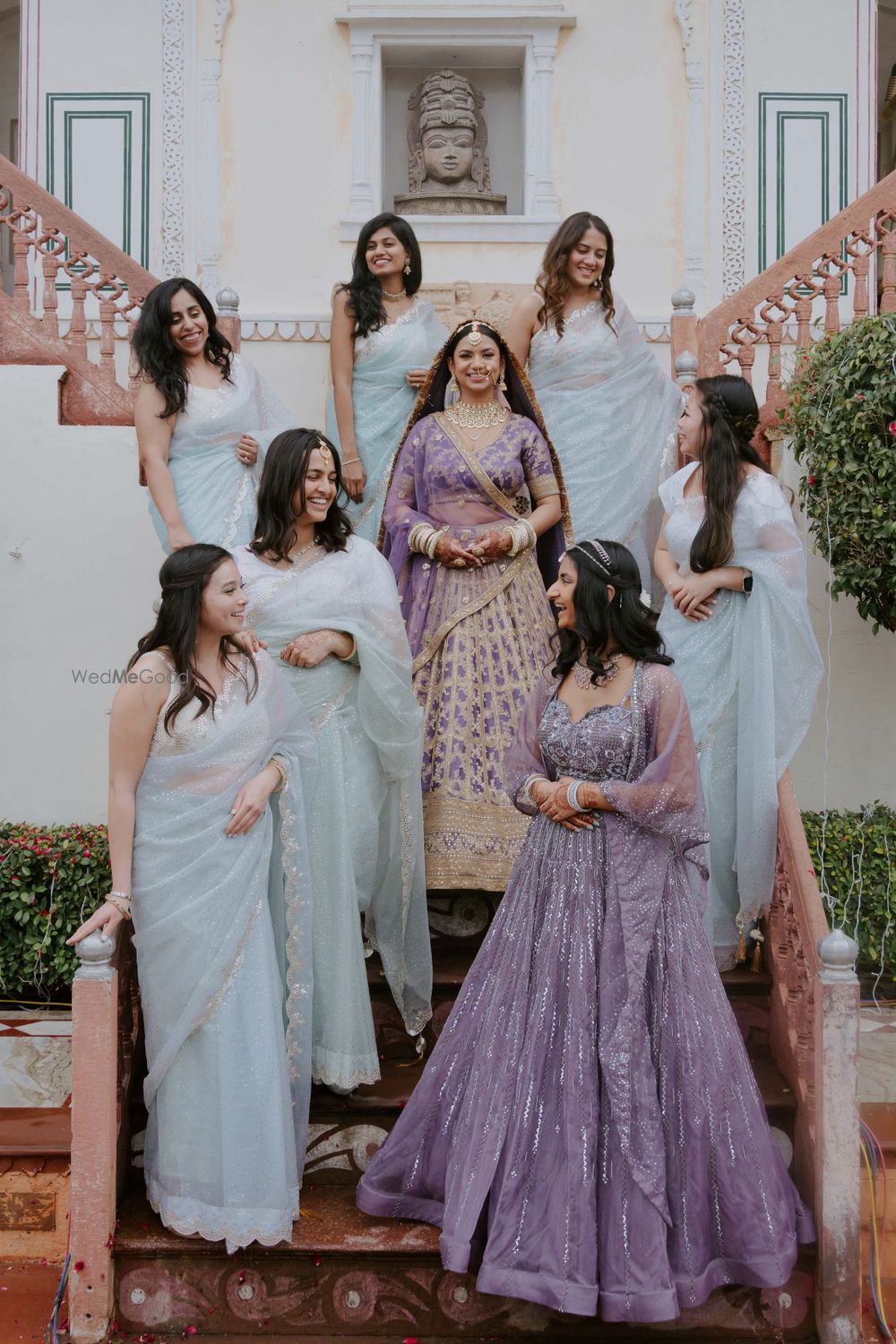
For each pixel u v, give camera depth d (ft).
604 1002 9.64
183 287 13.93
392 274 16.25
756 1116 9.86
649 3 22.49
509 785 10.67
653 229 22.58
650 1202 9.18
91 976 9.95
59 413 17.48
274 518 11.69
